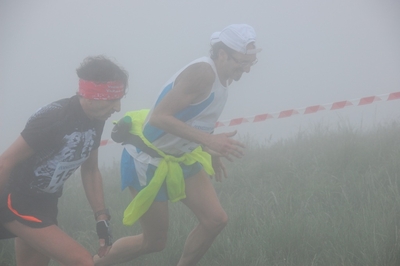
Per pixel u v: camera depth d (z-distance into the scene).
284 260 4.45
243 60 4.11
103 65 3.49
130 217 4.11
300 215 5.01
